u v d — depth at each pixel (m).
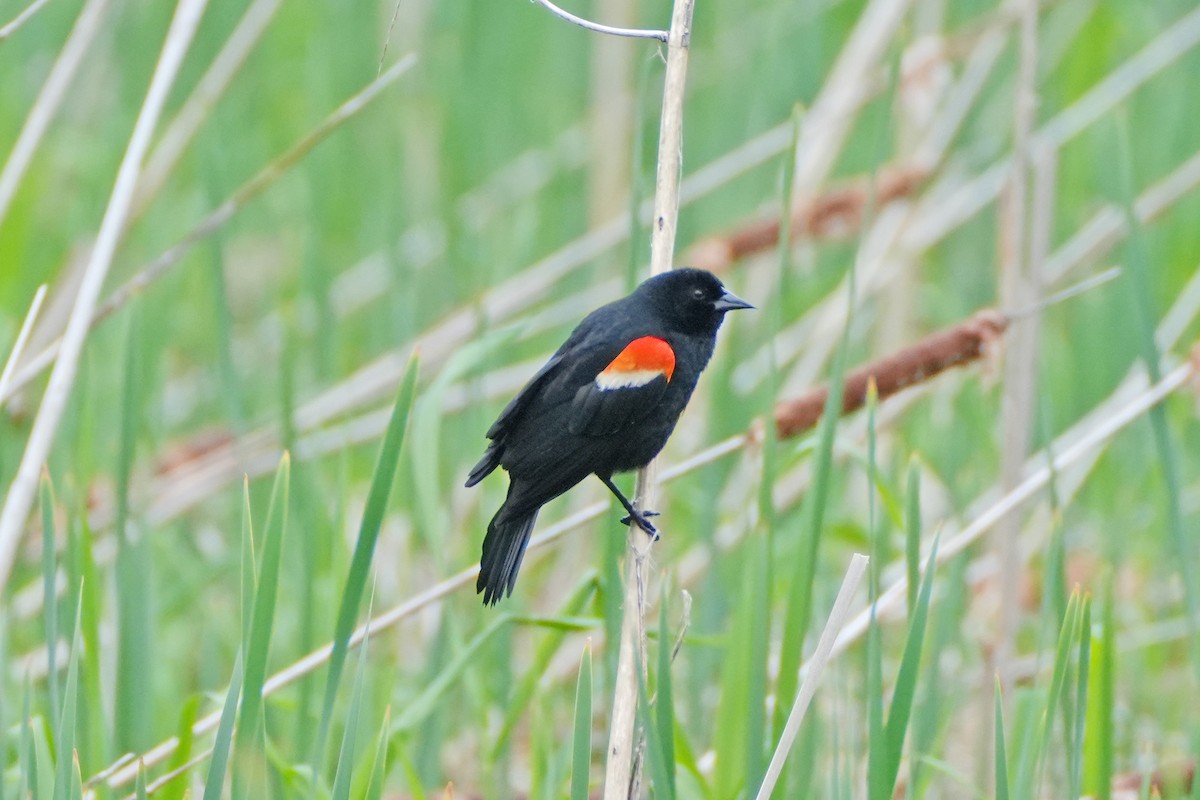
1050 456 7.64
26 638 10.60
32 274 13.55
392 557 11.69
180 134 11.59
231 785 5.89
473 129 15.98
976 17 16.58
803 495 11.73
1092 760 7.26
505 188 15.77
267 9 11.89
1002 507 8.24
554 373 7.57
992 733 9.05
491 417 12.30
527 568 12.35
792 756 7.22
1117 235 12.91
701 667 9.29
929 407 12.91
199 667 11.22
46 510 6.43
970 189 13.33
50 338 11.88
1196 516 11.70
